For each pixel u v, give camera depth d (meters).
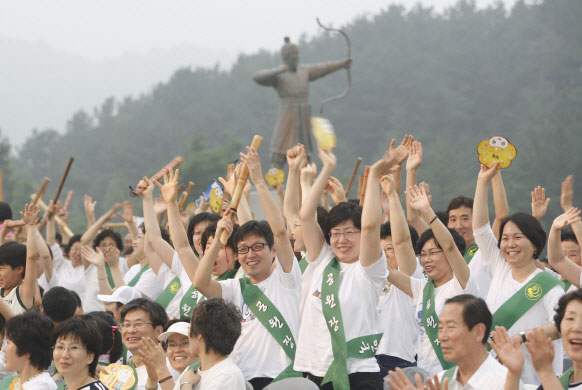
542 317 8.52
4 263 10.52
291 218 9.60
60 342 7.72
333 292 8.28
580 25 83.88
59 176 107.50
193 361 8.54
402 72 92.81
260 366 8.49
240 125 101.38
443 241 8.56
